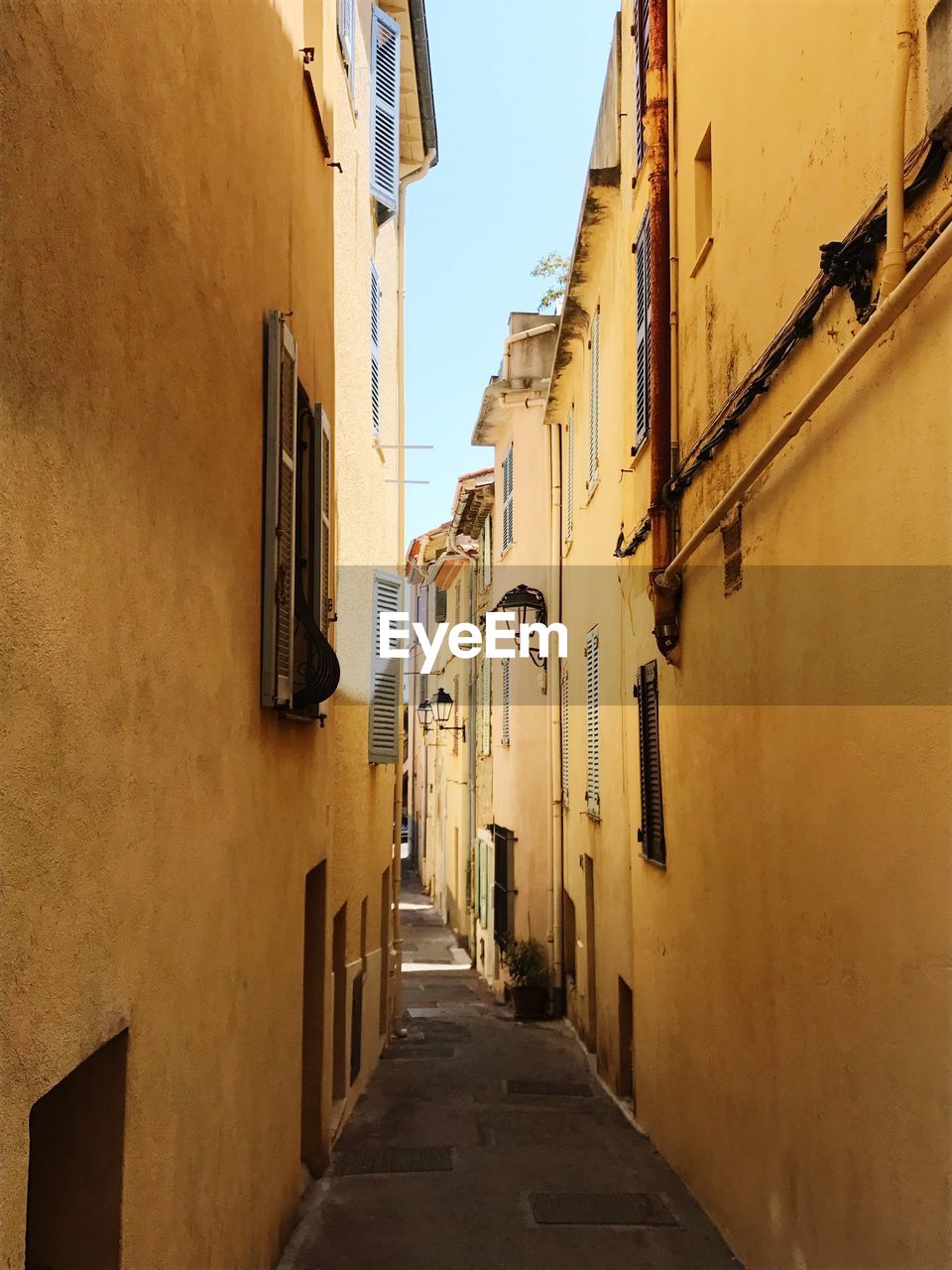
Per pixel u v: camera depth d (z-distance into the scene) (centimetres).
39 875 235
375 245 1185
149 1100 317
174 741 346
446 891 2998
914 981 349
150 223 320
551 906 1565
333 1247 592
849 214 412
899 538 359
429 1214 657
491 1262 582
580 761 1379
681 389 749
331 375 769
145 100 316
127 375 299
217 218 411
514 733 1731
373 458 1153
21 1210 224
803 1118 462
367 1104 977
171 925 341
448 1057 1238
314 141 688
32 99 232
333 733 779
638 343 926
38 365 236
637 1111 912
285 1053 562
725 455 617
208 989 390
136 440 307
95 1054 299
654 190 790
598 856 1190
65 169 253
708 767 652
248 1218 461
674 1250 595
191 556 370
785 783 491
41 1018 236
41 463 237
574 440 1466
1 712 216
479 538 2334
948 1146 323
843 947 414
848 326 411
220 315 415
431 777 3556
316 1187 704
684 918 721
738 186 589
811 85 459
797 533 471
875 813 382
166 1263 334
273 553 503
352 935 981
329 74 760
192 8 371
